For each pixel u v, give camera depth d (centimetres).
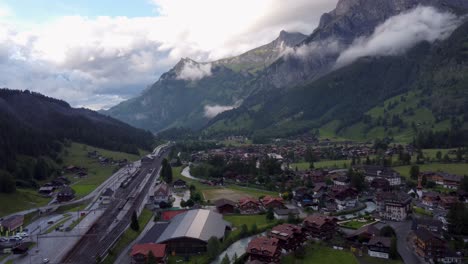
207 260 12125
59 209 18975
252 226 14750
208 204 19575
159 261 11831
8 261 12244
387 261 12075
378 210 18138
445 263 11994
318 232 13925
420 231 13000
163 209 18800
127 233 14775
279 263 11694
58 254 12719
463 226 14100
